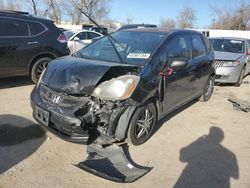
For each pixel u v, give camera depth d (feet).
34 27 24.39
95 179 11.77
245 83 33.76
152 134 16.29
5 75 23.39
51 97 13.46
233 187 12.03
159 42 16.17
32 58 24.34
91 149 13.41
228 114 21.24
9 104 19.67
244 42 34.47
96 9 133.90
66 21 136.26
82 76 13.06
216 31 121.19
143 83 13.76
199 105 22.88
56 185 11.25
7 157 12.87
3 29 22.74
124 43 16.70
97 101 12.82
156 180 12.08
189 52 19.01
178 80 17.12
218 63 30.35
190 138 16.37
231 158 14.40
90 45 17.71
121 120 13.15
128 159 13.38
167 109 16.85
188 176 12.55
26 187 11.02
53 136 15.02
